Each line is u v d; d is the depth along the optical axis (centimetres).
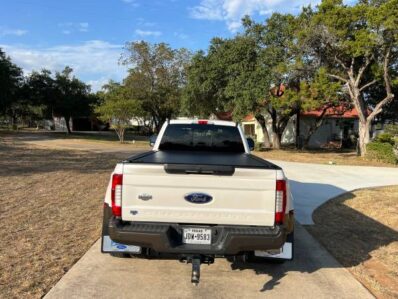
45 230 682
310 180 1425
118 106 3603
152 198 434
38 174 1336
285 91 2617
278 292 469
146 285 478
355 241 684
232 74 2781
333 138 4106
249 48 2695
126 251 460
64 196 971
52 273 501
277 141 3325
